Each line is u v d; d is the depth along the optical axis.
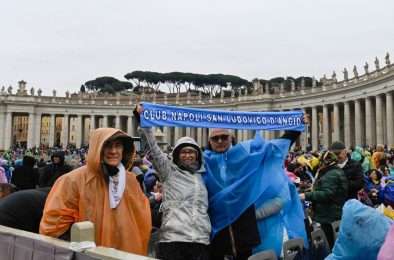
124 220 6.15
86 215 5.96
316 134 83.81
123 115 113.12
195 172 7.75
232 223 7.80
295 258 7.66
